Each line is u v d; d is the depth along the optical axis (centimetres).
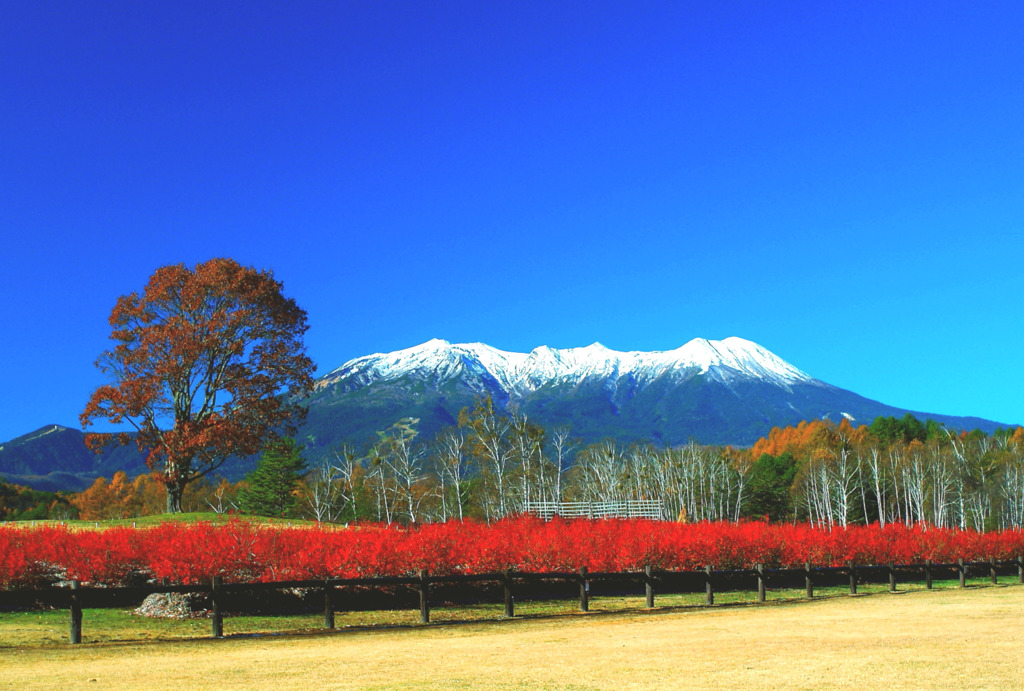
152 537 2052
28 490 14288
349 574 1927
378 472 7356
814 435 14500
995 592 2709
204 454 4709
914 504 9956
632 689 973
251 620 1708
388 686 993
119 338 4775
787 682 1016
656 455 10206
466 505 7631
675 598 2338
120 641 1436
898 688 973
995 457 10219
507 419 6912
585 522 3309
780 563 2961
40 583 1842
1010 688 972
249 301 4822
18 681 1032
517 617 1861
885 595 2567
